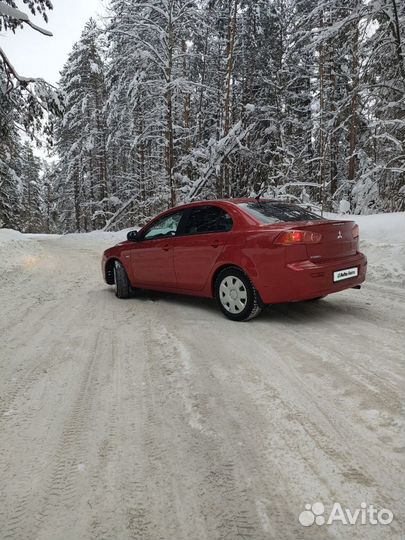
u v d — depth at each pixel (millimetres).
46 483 2059
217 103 23484
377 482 1969
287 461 2156
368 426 2451
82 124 33562
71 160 35969
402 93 12203
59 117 11914
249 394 2934
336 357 3551
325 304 5555
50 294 6969
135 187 28641
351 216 11906
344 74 17859
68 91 34062
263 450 2260
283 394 2906
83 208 38562
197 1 18844
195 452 2268
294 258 4387
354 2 12297
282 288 4445
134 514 1831
